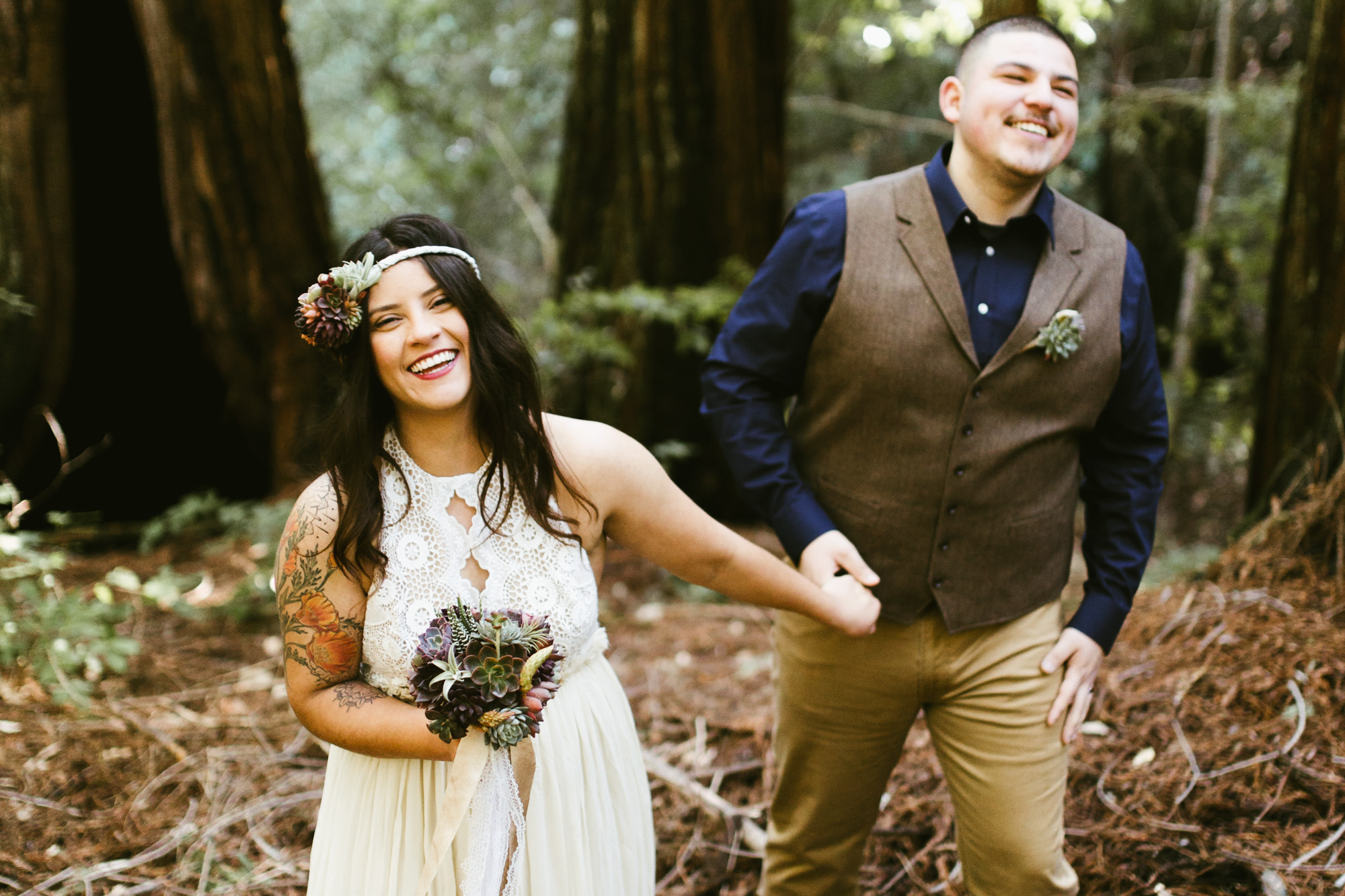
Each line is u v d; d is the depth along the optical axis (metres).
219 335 5.49
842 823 2.10
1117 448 2.03
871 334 1.87
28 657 3.22
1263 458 3.80
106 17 5.38
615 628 4.39
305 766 2.96
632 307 5.70
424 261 1.47
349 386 1.50
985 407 1.86
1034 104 1.78
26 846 2.51
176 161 5.26
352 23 9.71
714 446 6.32
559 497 1.58
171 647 3.87
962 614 1.91
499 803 1.44
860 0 8.74
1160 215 9.22
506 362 1.50
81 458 4.57
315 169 5.69
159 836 2.59
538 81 10.04
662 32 6.10
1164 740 2.62
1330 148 3.50
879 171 10.59
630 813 1.65
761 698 3.42
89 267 5.65
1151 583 3.99
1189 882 2.21
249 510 5.23
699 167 6.24
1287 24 8.44
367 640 1.51
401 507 1.51
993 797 1.91
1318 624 2.78
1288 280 3.65
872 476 1.93
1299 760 2.43
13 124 5.05
